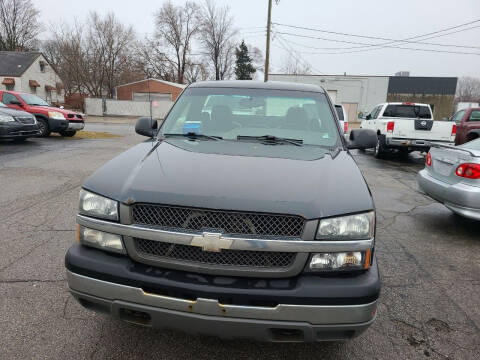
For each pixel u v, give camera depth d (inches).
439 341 99.0
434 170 199.6
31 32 2209.6
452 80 1642.5
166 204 75.0
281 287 72.1
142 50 2208.4
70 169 302.0
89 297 78.0
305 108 133.6
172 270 75.4
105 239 78.8
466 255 158.9
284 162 96.7
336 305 71.4
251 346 94.2
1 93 509.0
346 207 76.2
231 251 73.7
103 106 1423.5
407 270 142.3
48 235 159.5
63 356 87.7
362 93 1667.1
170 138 120.5
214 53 2405.3
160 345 93.1
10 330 96.1
